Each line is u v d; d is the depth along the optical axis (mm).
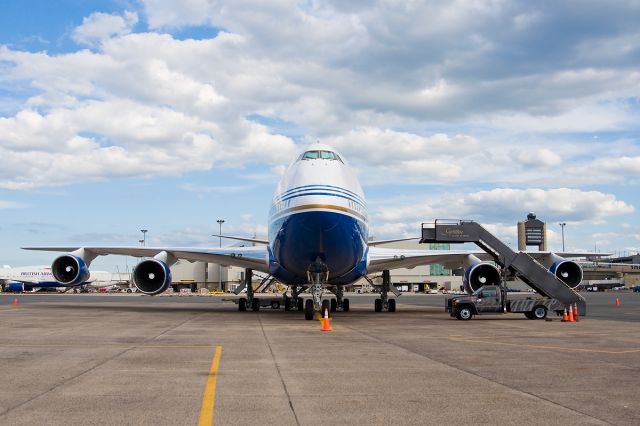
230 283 118250
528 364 12383
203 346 15539
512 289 113500
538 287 29062
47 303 51156
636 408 8250
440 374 11086
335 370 11539
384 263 30938
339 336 18484
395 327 22375
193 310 36000
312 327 22125
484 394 9219
